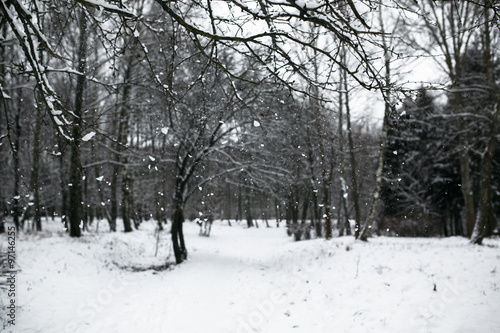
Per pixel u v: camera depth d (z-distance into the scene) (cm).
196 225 3497
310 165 1513
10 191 606
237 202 4269
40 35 279
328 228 1585
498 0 289
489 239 1457
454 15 1141
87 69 538
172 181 1387
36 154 465
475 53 1670
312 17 274
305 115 923
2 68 521
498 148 1838
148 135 1088
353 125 1576
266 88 718
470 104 1343
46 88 324
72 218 1275
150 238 1852
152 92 715
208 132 1135
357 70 287
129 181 2406
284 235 2639
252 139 1127
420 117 945
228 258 1412
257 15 277
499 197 2027
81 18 475
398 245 1173
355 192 1470
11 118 1108
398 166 1950
